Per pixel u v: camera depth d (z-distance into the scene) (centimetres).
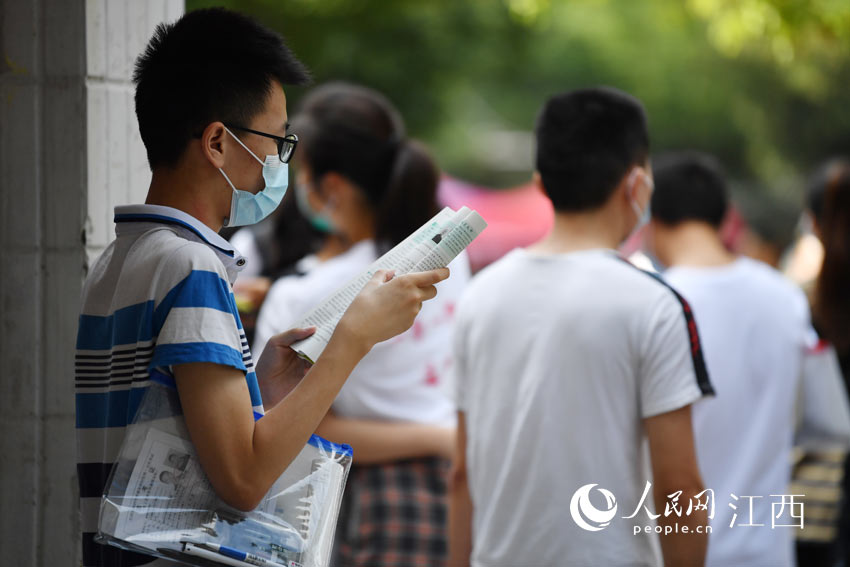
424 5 4066
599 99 852
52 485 823
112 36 809
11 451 830
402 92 4056
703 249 1181
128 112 824
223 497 557
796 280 1456
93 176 799
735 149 6650
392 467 1062
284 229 1345
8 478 833
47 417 821
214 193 618
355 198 1108
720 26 3125
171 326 555
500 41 4406
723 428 1105
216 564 562
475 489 880
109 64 809
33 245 813
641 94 6119
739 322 1119
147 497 555
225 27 616
